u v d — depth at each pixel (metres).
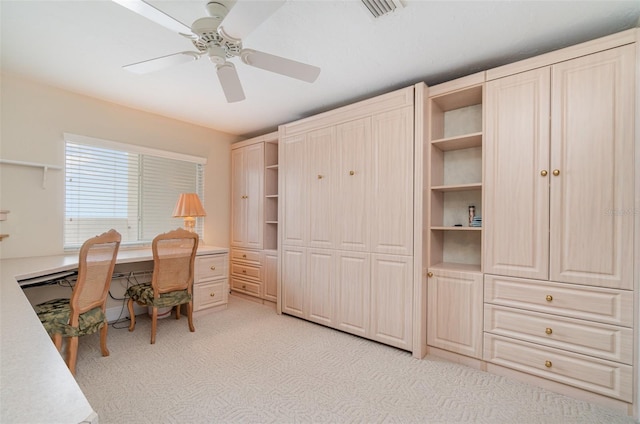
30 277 1.91
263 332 2.87
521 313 2.03
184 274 2.81
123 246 3.22
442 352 2.37
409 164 2.44
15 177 2.54
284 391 1.89
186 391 1.87
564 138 1.88
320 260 3.04
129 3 1.19
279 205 3.46
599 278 1.77
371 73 2.43
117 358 2.30
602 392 1.75
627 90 1.69
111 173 3.14
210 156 4.06
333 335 2.81
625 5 1.62
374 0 1.57
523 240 2.02
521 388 1.94
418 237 2.38
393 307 2.51
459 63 2.27
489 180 2.16
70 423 0.51
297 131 3.28
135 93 2.83
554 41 1.97
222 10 1.42
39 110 2.64
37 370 0.70
